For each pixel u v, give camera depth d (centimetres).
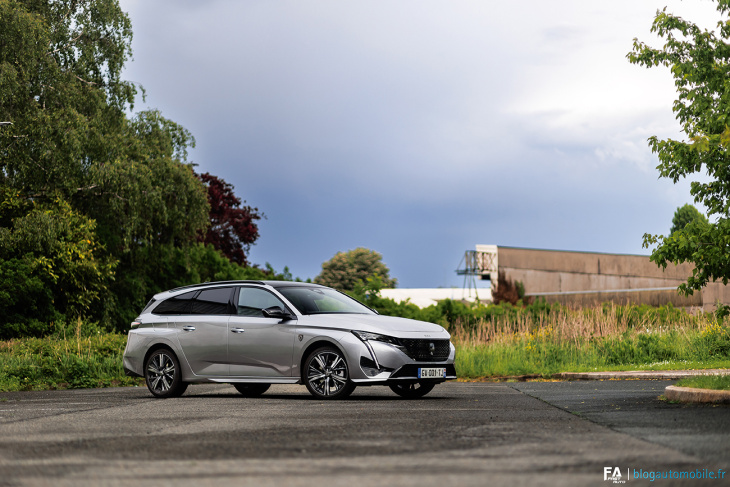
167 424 769
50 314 2912
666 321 2428
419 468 485
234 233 4956
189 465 511
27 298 2767
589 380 1689
